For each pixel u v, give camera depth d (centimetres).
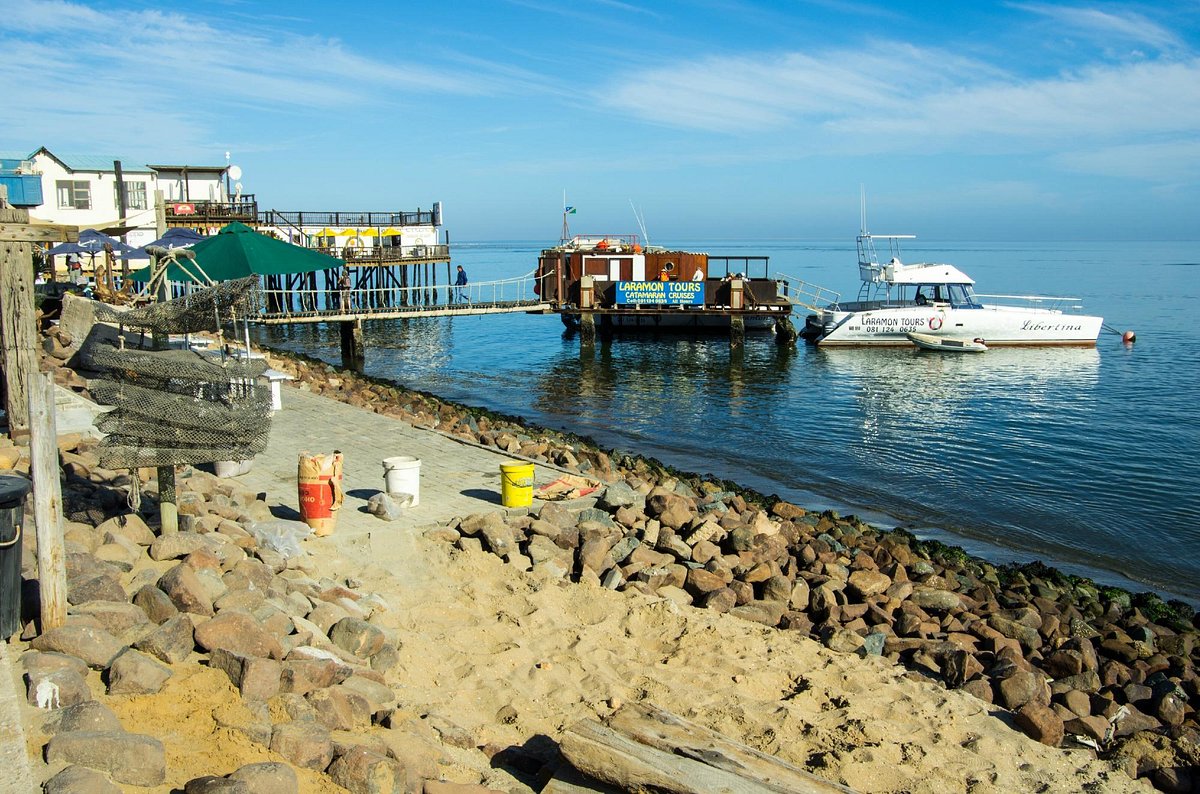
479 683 725
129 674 535
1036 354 4344
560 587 960
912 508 1877
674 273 4559
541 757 605
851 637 950
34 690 503
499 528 1041
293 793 464
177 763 482
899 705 789
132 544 770
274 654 611
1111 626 1185
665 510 1218
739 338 4472
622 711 620
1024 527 1747
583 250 4719
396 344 5056
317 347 4791
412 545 1016
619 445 2480
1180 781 721
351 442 1625
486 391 3444
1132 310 6738
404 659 736
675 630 891
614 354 4481
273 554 877
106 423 796
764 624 995
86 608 609
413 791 523
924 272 4534
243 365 826
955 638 1026
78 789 418
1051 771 720
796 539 1404
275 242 1716
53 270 3366
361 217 5712
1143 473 2138
